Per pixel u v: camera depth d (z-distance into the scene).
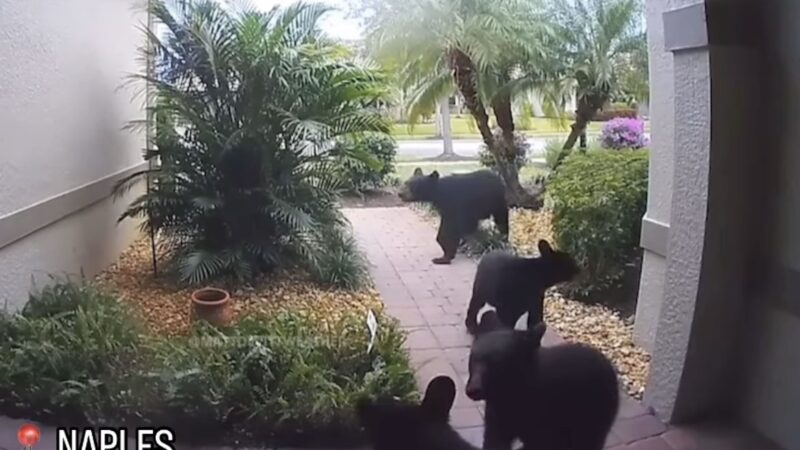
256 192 4.05
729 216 2.18
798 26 1.99
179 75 4.18
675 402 2.29
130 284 3.86
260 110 4.14
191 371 2.37
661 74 2.76
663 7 2.58
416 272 3.65
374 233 4.16
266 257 3.93
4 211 3.10
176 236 4.18
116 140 4.64
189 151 4.19
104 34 4.43
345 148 4.31
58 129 3.71
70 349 2.55
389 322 2.95
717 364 2.29
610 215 3.16
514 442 2.15
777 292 2.12
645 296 2.81
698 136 2.16
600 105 3.90
